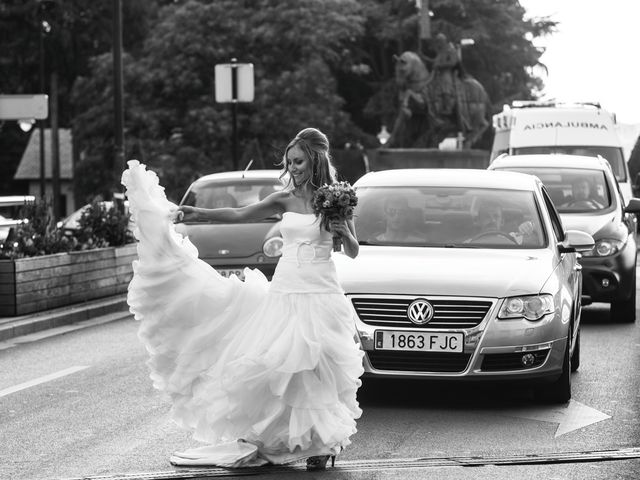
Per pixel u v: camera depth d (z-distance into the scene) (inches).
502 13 3117.6
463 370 417.1
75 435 390.6
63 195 3174.2
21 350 593.3
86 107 2316.7
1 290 681.6
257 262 731.4
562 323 431.5
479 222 489.7
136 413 426.9
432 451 364.5
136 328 678.5
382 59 3051.2
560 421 410.3
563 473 335.9
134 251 832.9
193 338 337.1
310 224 336.5
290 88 2187.5
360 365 335.9
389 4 3051.2
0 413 430.6
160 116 2188.7
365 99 3026.6
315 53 2287.2
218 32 2215.8
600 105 1230.9
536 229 488.1
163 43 2209.6
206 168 2129.7
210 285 341.4
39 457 359.3
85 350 591.2
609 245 689.6
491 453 361.7
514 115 1173.7
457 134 2428.6
